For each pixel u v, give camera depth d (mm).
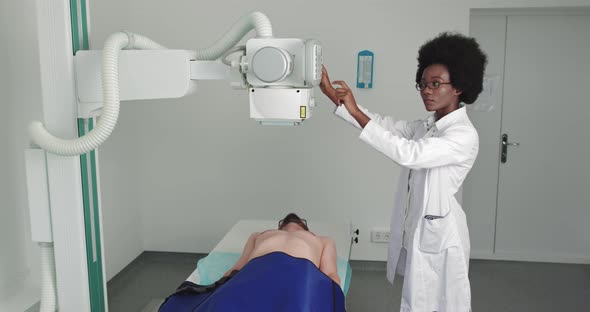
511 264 4082
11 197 2572
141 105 3928
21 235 2646
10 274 2574
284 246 2062
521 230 4195
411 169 1970
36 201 1490
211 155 3936
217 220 4012
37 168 1471
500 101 4062
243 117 3855
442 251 1841
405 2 3623
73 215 1479
